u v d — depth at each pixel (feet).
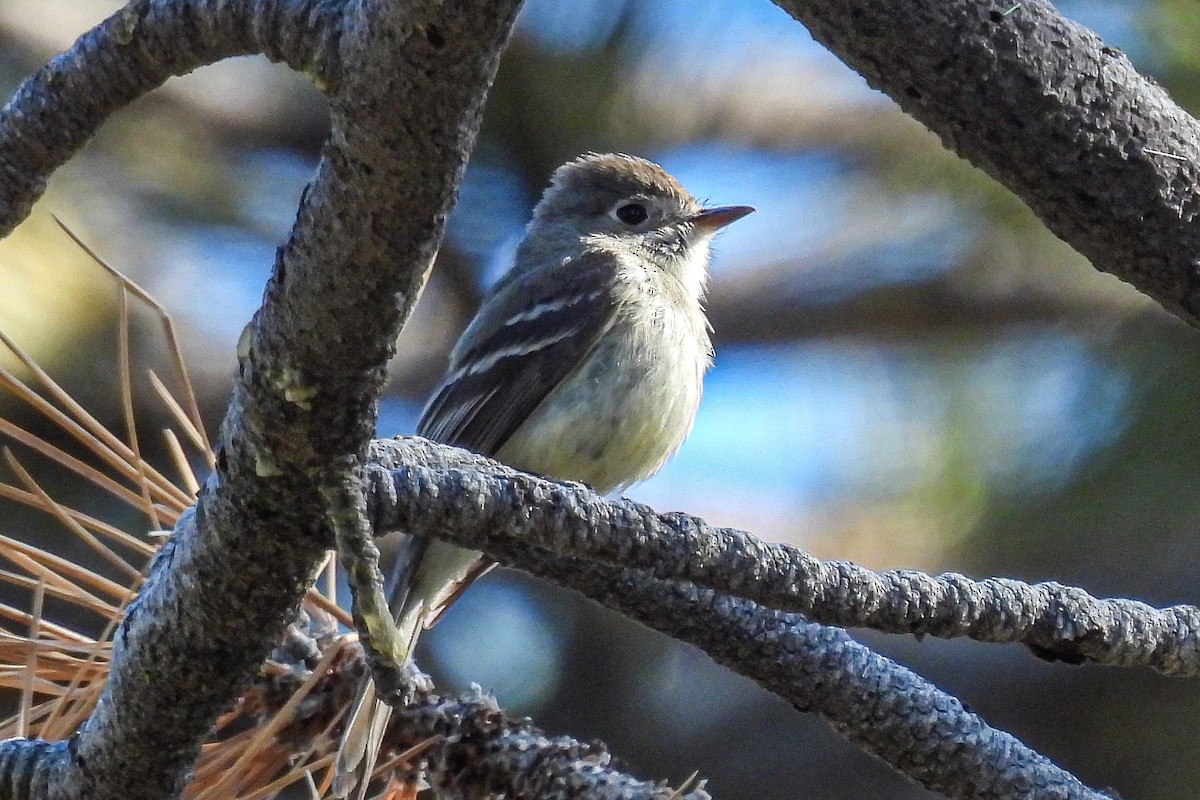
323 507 13.32
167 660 14.32
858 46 14.39
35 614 16.90
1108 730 39.73
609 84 37.60
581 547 15.51
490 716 18.44
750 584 15.88
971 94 14.56
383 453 15.67
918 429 38.14
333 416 12.76
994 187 36.45
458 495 15.12
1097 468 34.55
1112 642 17.07
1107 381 35.01
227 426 13.26
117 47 15.76
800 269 38.91
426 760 18.34
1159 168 15.07
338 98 11.75
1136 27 31.76
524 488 15.35
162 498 18.97
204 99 39.22
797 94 39.32
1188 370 33.96
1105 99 14.79
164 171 38.37
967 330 37.55
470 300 40.83
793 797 42.16
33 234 34.86
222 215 38.47
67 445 35.35
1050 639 16.97
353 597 13.33
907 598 16.35
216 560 13.69
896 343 38.91
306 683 17.51
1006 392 37.11
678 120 39.06
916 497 37.24
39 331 34.27
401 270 12.13
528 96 37.60
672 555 15.65
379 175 11.71
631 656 44.34
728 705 43.98
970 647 41.55
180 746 14.97
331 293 12.17
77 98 16.25
